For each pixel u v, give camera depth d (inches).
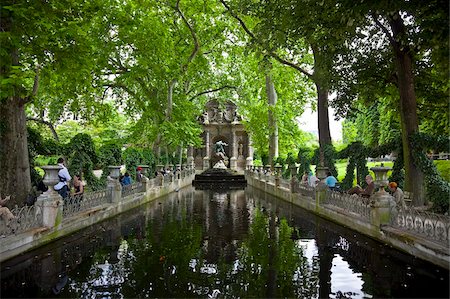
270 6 553.9
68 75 470.3
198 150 1978.3
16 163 459.2
